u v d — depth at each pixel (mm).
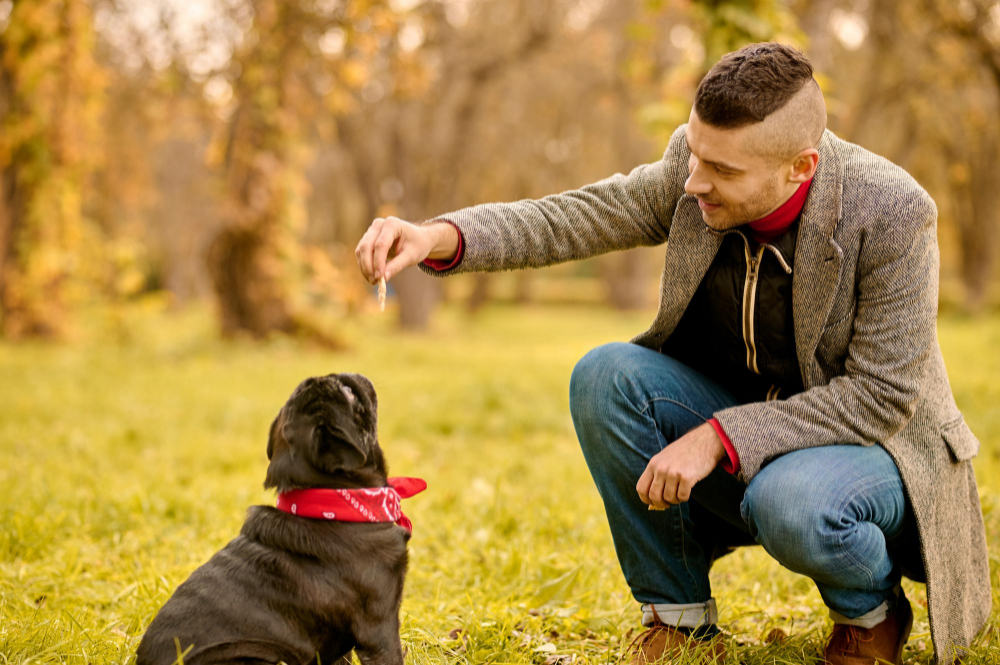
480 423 7336
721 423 2438
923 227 2377
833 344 2488
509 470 5629
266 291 13922
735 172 2281
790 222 2420
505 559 3768
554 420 7348
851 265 2396
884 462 2418
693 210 2545
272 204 13766
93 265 14719
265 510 2326
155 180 29172
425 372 11164
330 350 13852
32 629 2730
